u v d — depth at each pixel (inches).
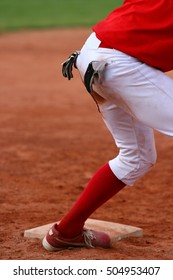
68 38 2084.2
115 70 458.9
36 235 540.4
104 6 2856.8
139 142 490.0
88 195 498.6
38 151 895.7
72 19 2486.5
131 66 457.7
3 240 541.0
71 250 507.8
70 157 867.4
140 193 712.4
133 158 491.8
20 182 739.4
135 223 604.4
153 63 459.2
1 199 668.7
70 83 1482.5
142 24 460.1
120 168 494.6
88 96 1337.4
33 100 1288.1
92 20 2449.6
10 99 1296.8
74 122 1099.3
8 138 973.2
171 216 629.9
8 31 2233.0
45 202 665.6
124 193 710.5
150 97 461.4
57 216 616.1
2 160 842.2
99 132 1028.5
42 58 1780.3
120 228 553.6
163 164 837.8
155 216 629.9
